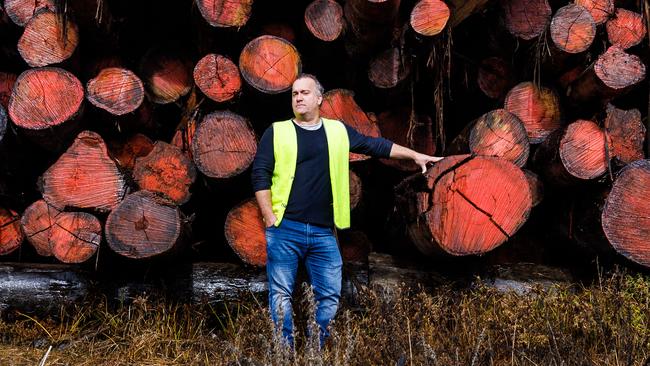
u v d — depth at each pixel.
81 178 4.18
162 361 3.79
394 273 4.26
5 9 4.52
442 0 4.14
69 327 4.18
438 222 3.79
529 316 3.77
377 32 4.10
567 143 4.23
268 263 3.60
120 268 4.31
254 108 4.53
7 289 4.18
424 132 4.68
